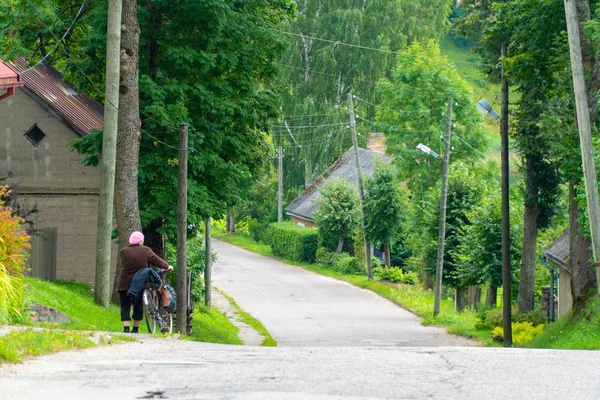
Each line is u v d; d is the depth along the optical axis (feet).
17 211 156.56
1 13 179.32
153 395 53.42
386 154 427.74
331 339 224.12
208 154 191.83
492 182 424.87
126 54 162.20
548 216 242.17
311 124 441.27
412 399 53.52
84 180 205.77
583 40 175.01
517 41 189.16
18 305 100.48
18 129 204.85
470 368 69.05
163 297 121.80
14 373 59.82
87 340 82.74
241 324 255.70
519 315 229.04
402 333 240.12
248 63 197.67
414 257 393.09
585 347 135.13
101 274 149.59
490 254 269.44
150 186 185.26
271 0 215.51
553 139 190.29
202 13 185.06
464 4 253.24
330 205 431.02
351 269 409.28
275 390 55.83
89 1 184.75
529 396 55.47
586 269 174.50
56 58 219.20
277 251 482.69
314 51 442.09
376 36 440.45
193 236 209.77
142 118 188.03
